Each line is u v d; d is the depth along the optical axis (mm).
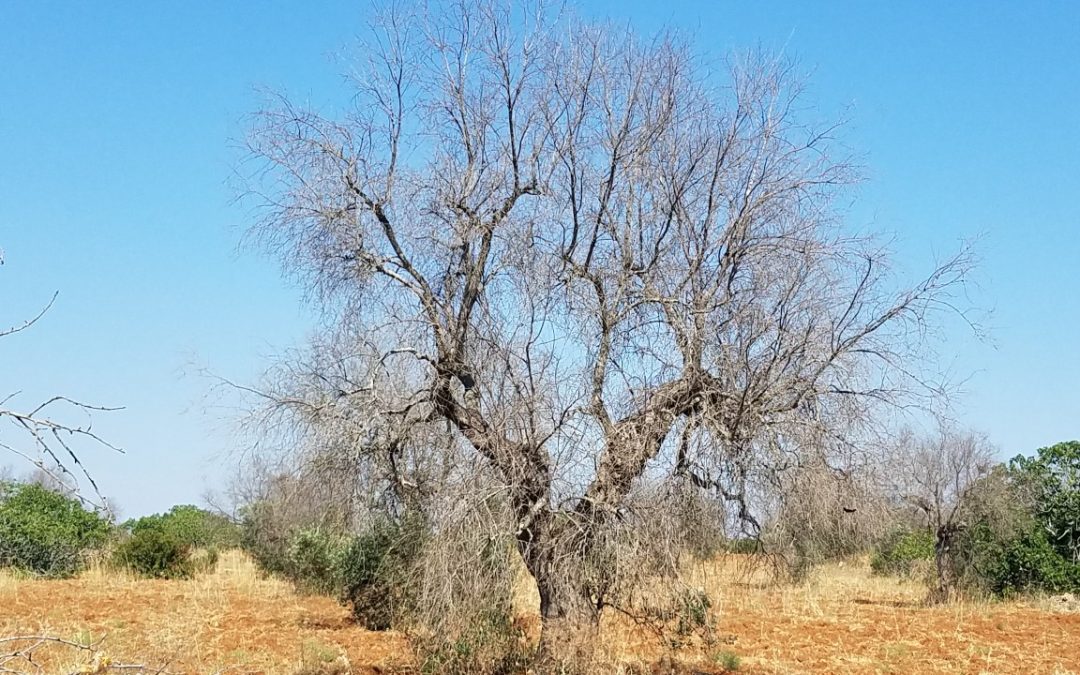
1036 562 32094
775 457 12531
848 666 18938
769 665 18719
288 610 25453
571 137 13867
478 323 13742
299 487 14367
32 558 35625
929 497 31156
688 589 12969
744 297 13180
